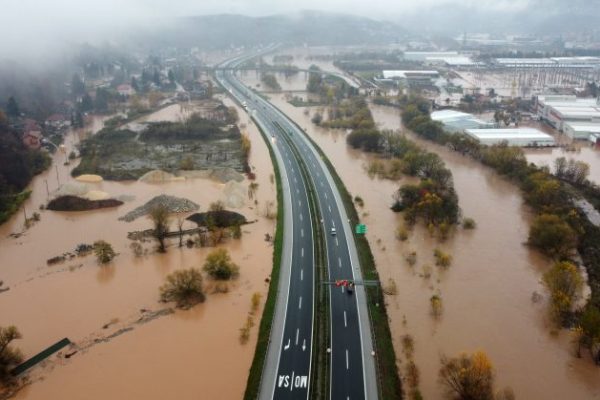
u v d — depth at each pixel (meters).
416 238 156.38
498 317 116.56
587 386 95.88
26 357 103.25
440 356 102.75
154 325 113.69
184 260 142.62
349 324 111.75
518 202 188.00
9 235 159.75
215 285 128.88
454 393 92.12
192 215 169.88
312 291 125.06
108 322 114.88
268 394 91.44
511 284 130.62
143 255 145.62
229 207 178.62
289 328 110.38
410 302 121.94
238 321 114.81
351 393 91.62
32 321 115.25
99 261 141.38
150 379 96.81
